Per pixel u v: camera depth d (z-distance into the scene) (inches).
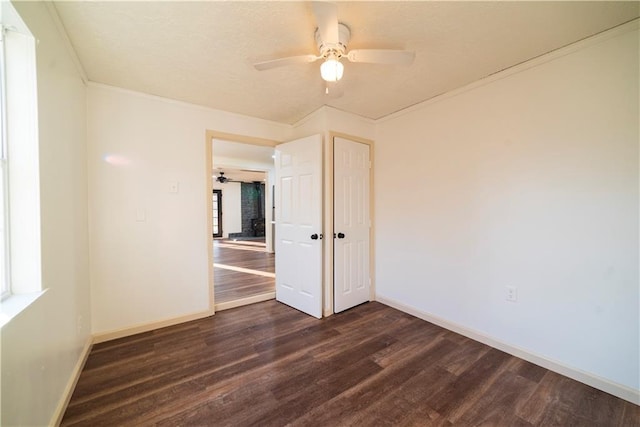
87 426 54.2
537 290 75.5
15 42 46.4
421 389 65.4
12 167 46.3
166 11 55.1
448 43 67.2
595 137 65.4
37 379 46.2
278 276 128.3
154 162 97.3
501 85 81.5
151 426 54.3
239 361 77.0
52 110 55.2
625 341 61.9
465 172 91.1
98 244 87.6
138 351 82.4
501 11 56.2
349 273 116.0
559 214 71.3
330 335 92.7
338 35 57.1
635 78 60.1
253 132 119.7
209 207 109.0
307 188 110.8
